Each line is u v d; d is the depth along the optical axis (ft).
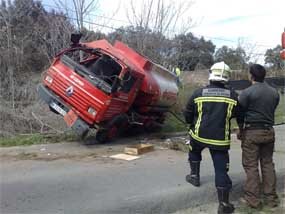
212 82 20.67
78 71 35.70
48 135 40.37
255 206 21.38
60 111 36.29
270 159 22.17
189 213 20.98
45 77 37.17
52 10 67.92
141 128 46.88
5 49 57.36
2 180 24.07
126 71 35.70
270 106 21.49
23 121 43.24
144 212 20.30
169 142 38.99
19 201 20.38
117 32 68.59
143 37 69.21
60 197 21.08
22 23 67.15
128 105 38.81
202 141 20.67
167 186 23.35
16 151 33.12
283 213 20.86
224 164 20.59
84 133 35.24
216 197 22.98
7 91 50.11
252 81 21.95
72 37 38.11
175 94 52.90
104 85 34.68
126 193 21.95
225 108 20.30
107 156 31.94
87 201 20.58
